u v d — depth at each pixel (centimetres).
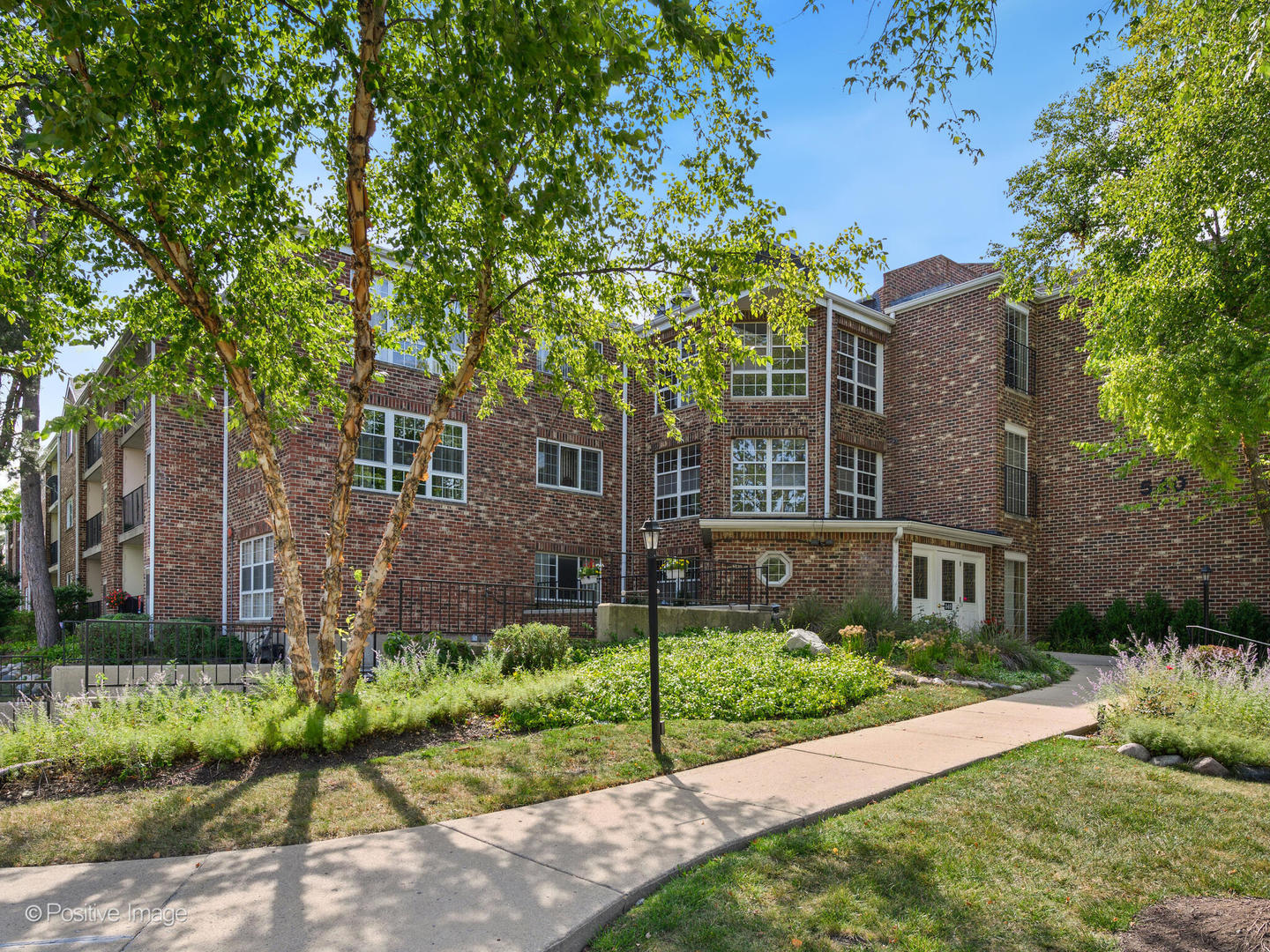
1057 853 451
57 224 758
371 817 503
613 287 913
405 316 895
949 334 1942
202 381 867
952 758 670
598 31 513
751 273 830
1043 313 2017
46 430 817
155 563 1538
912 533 1591
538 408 1811
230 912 365
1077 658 1638
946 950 338
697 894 389
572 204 633
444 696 782
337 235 818
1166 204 1129
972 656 1262
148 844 458
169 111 585
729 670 995
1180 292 1098
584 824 490
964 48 654
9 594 2339
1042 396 2002
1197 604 1659
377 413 1516
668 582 1823
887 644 1217
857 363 1984
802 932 354
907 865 430
